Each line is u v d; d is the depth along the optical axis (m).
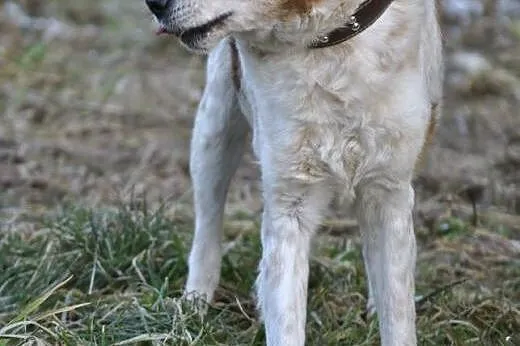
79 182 13.93
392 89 8.58
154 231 11.53
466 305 10.56
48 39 19.53
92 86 17.52
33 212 12.80
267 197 8.97
